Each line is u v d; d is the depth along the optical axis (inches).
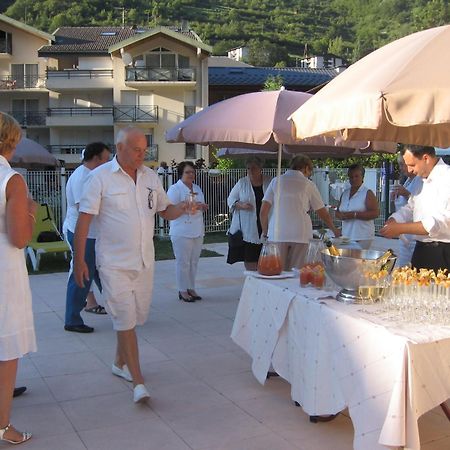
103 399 167.2
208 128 195.2
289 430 147.1
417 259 172.2
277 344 161.6
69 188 234.1
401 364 111.7
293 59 2701.8
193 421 152.6
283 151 277.6
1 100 1338.6
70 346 217.0
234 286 333.7
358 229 268.8
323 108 121.7
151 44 1245.1
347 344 128.3
